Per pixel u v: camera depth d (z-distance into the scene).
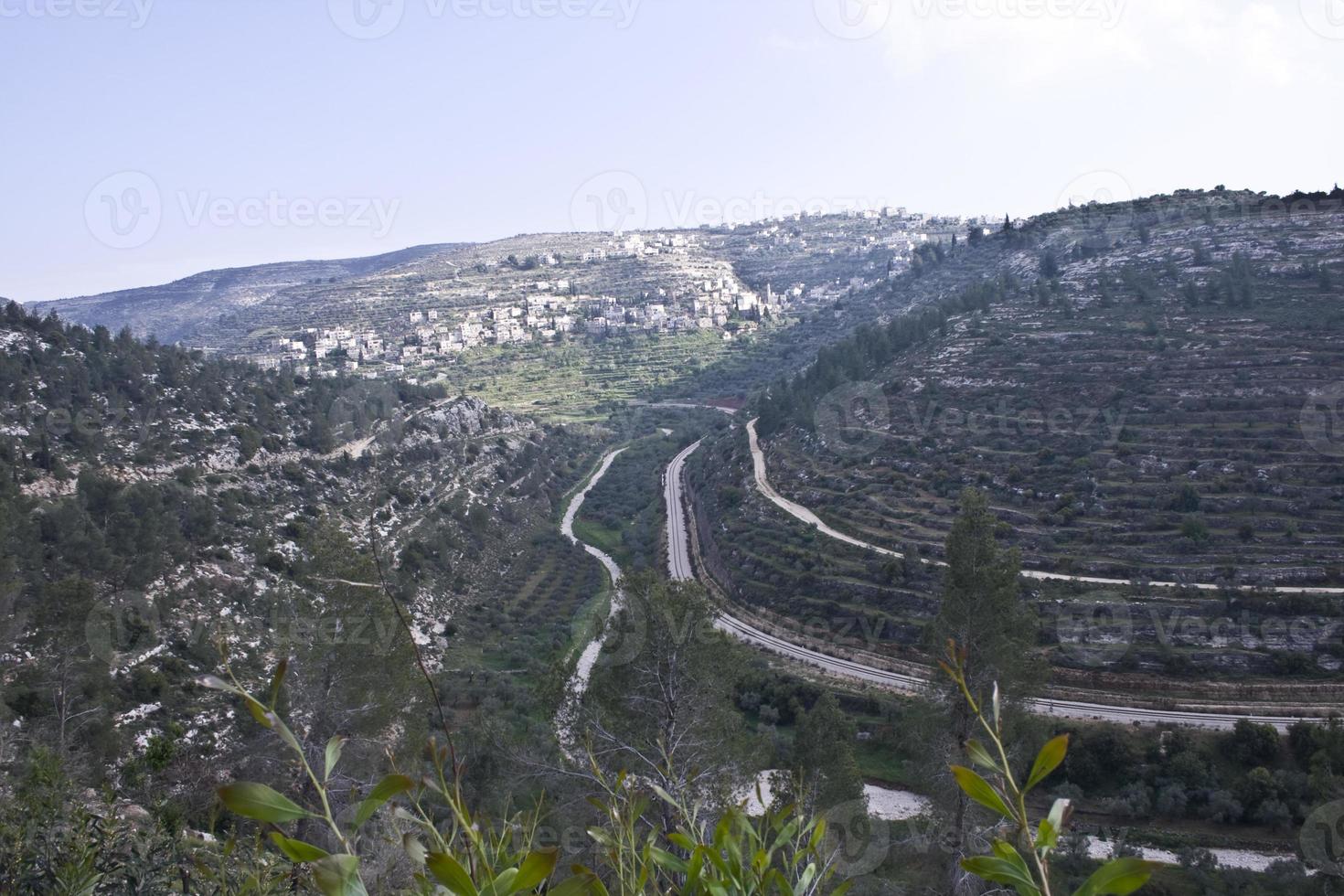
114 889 3.73
